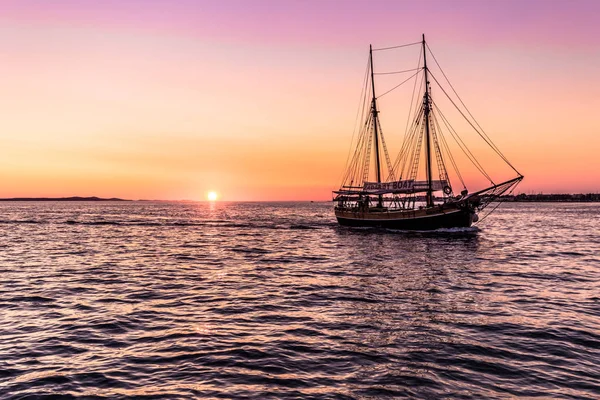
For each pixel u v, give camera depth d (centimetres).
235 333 1452
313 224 9331
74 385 1030
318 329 1495
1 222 9325
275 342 1351
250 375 1088
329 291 2175
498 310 1753
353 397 962
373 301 1938
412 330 1471
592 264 3138
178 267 3069
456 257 3556
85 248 4344
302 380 1057
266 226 8556
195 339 1383
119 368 1135
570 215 13875
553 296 2022
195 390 1000
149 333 1449
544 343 1323
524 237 5522
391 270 2886
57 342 1348
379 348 1288
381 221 6462
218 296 2061
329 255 3797
